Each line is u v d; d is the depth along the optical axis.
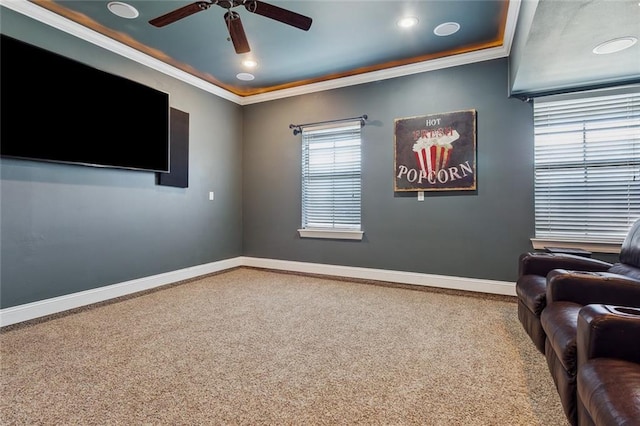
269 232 4.90
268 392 1.70
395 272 4.04
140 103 3.50
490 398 1.64
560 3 1.86
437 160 3.78
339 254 4.39
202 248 4.45
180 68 4.06
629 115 3.05
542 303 2.03
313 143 4.59
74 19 2.99
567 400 1.40
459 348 2.22
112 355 2.10
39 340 2.34
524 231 3.42
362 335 2.44
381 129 4.10
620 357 1.12
